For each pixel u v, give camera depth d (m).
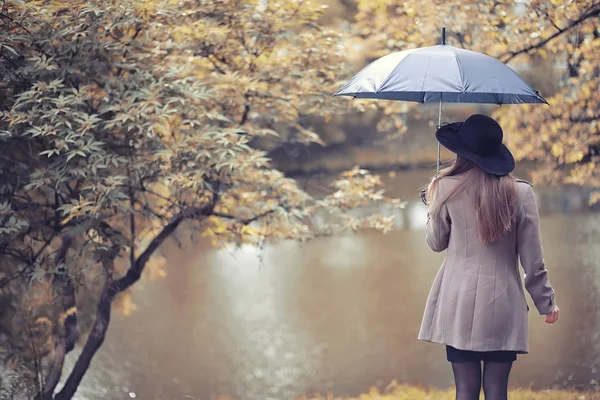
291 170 11.46
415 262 18.84
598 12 6.89
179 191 5.87
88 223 5.66
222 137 5.64
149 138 5.70
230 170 5.70
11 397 6.45
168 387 10.70
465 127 3.57
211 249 22.23
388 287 16.56
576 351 10.81
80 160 5.60
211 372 11.45
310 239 7.15
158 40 6.20
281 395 10.23
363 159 24.20
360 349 12.41
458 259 3.54
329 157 23.56
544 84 8.23
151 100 5.39
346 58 7.53
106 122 5.47
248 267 19.72
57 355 6.81
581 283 14.79
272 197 6.98
